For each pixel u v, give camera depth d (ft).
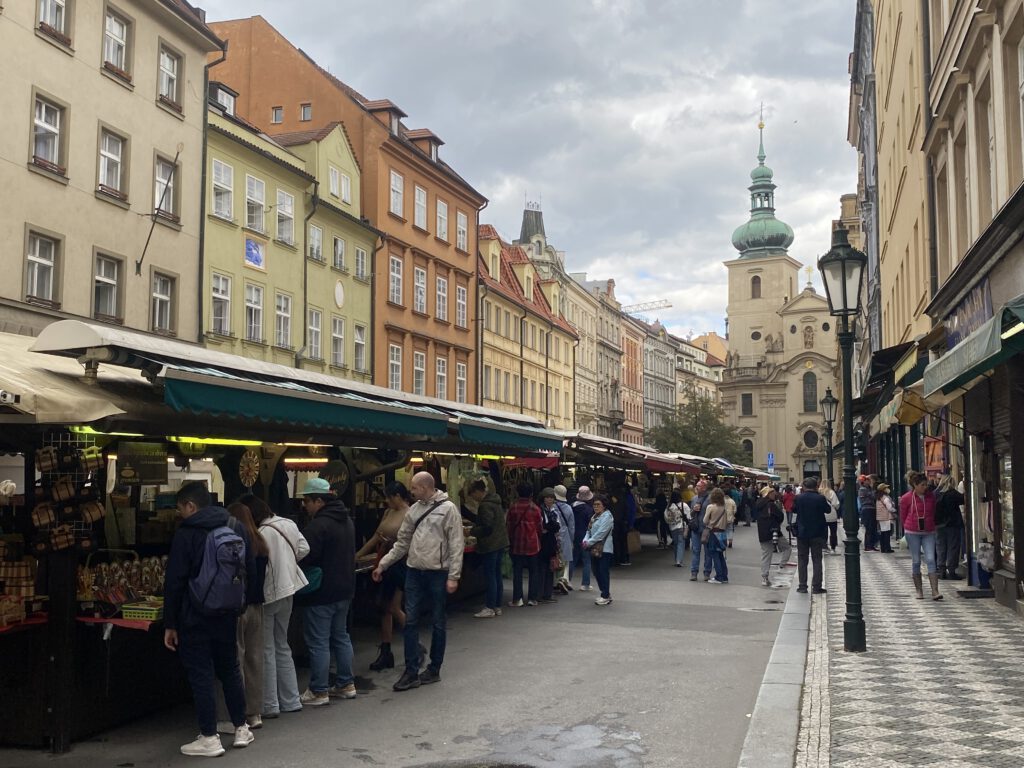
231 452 35.50
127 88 84.17
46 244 75.46
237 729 23.45
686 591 56.85
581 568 69.46
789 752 21.63
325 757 22.49
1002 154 47.57
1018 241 42.78
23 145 72.23
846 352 37.09
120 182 84.02
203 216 94.27
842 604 49.49
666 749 22.75
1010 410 43.62
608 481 85.10
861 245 192.44
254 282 103.71
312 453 39.86
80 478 24.20
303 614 33.58
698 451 276.82
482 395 176.96
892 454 109.50
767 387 348.79
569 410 246.27
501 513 46.37
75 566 23.50
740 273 368.48
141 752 22.98
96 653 24.23
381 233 132.98
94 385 24.68
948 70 62.44
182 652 22.72
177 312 90.27
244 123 104.12
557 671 32.12
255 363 31.01
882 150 118.42
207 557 22.70
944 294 59.77
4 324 69.46
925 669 31.27
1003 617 43.06
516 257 220.02
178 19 89.97
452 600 49.55
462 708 27.04
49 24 75.97
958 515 58.29
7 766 21.98
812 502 54.34
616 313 316.60
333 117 138.92
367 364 131.13
